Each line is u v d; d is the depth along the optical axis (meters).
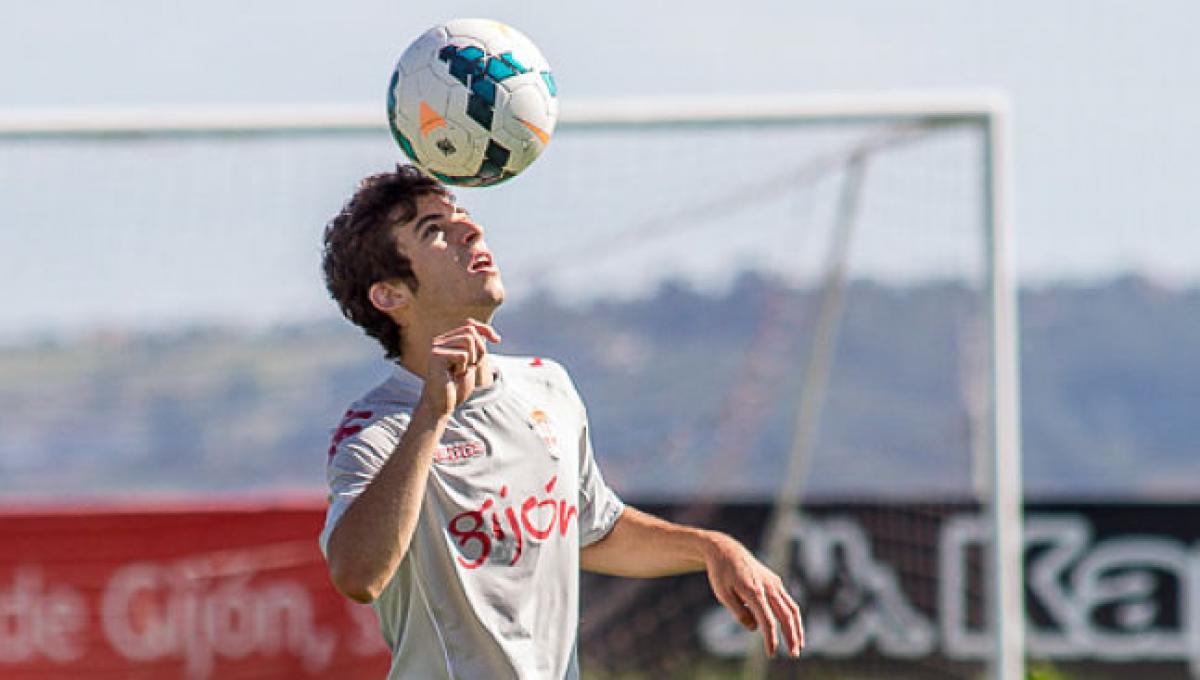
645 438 57.19
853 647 35.03
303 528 32.12
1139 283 118.25
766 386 37.69
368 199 15.66
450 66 17.36
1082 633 39.38
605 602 34.56
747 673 34.34
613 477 42.88
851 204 33.47
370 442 15.14
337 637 31.91
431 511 15.08
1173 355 118.81
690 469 51.03
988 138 31.00
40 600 31.70
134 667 31.77
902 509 35.19
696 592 34.59
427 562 15.12
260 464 80.00
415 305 15.55
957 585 34.88
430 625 15.28
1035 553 39.62
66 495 81.75
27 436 82.31
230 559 31.95
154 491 80.88
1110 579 39.47
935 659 34.75
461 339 14.45
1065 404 117.50
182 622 31.89
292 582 31.97
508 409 15.53
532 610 15.38
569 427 15.98
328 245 16.19
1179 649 39.31
